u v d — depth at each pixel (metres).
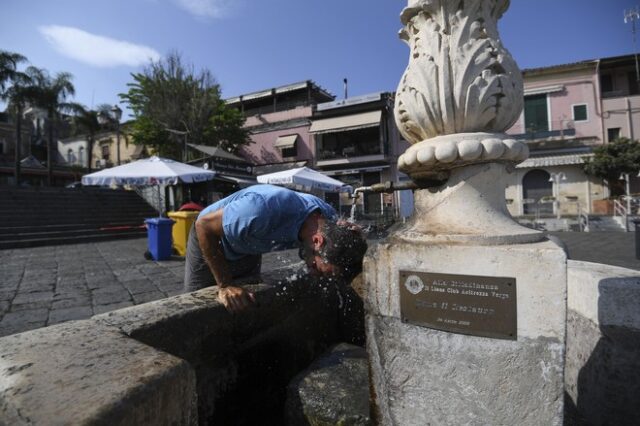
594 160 17.16
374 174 21.97
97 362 0.84
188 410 0.88
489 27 1.30
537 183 18.94
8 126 31.52
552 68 19.39
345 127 21.09
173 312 1.34
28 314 4.05
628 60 18.36
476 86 1.21
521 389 1.06
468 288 1.11
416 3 1.32
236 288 1.63
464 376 1.13
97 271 6.39
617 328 1.45
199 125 20.12
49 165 22.52
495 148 1.16
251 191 1.67
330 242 1.43
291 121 23.72
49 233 10.62
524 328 1.04
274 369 1.89
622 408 1.45
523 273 1.04
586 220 14.12
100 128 25.83
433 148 1.20
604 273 1.61
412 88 1.31
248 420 1.71
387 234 1.43
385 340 1.25
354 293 2.43
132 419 0.69
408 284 1.19
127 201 16.27
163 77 20.38
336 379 1.67
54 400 0.67
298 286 2.06
